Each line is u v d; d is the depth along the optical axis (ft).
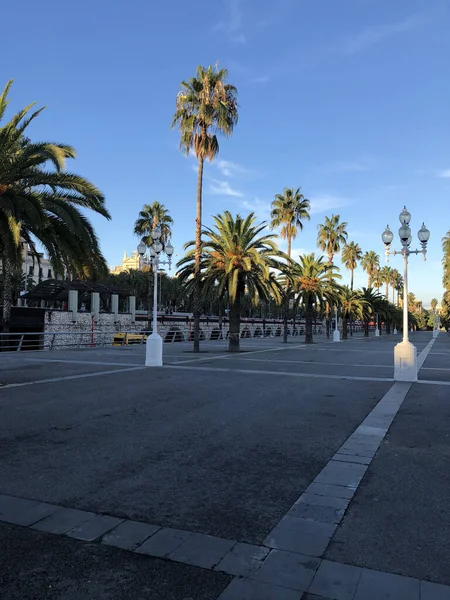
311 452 19.92
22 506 14.16
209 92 82.79
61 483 16.12
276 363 60.39
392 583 10.07
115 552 11.39
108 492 15.31
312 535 12.28
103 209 44.83
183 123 83.76
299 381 42.37
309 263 130.11
